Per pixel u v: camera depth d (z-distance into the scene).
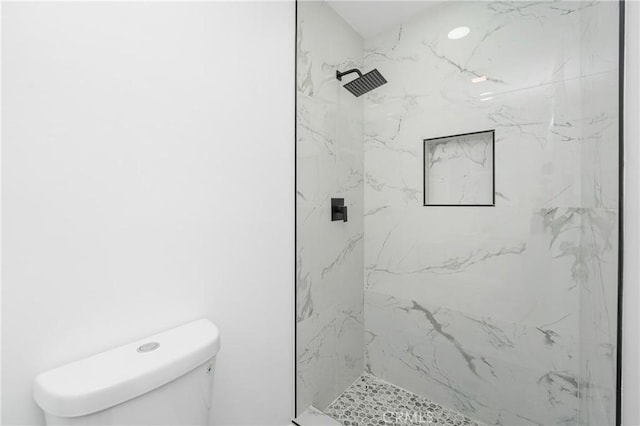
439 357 1.21
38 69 0.54
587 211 0.86
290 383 1.12
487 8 1.06
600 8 0.75
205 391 0.69
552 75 0.94
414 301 1.26
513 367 1.05
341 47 1.27
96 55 0.61
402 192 1.27
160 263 0.72
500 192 1.05
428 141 1.20
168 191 0.74
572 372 0.93
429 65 1.18
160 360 0.60
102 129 0.62
